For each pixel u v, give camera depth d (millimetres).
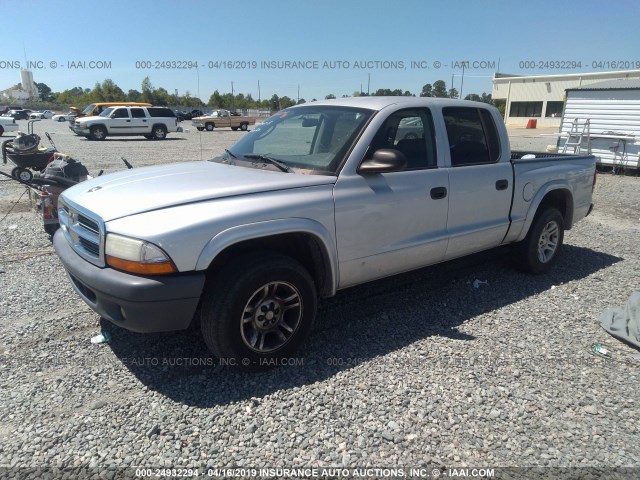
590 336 4074
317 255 3637
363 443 2752
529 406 3104
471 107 4648
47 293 4738
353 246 3730
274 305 3402
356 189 3691
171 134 31562
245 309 3238
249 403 3072
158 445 2711
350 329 4102
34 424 2861
